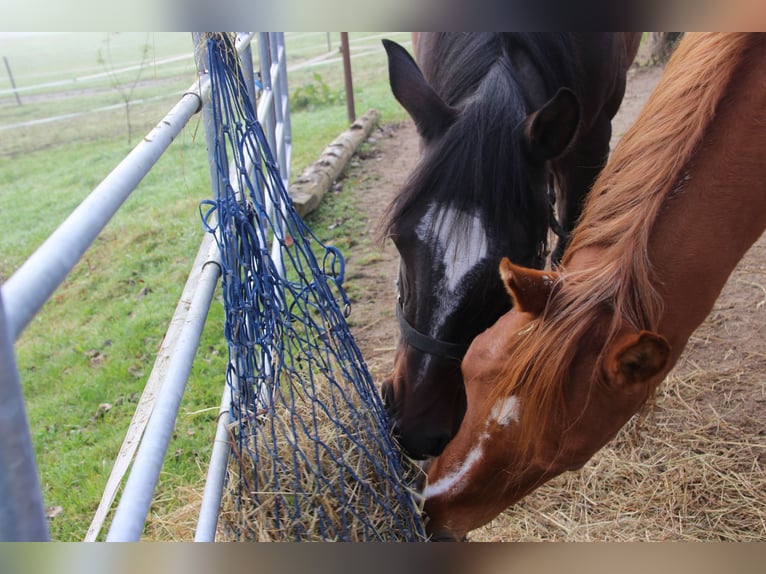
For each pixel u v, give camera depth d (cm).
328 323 180
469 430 150
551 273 139
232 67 172
